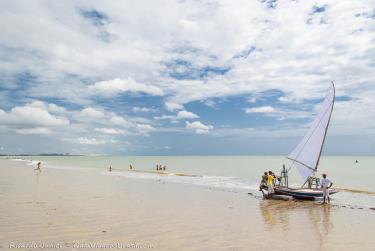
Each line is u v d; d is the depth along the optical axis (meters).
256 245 11.61
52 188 26.84
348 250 11.26
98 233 12.45
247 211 18.98
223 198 24.34
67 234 12.12
